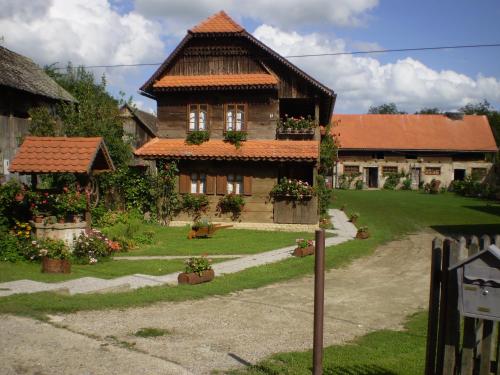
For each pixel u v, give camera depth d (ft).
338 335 27.78
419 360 23.24
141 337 25.30
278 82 80.84
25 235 47.65
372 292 39.58
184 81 82.64
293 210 77.77
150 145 82.17
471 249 15.47
